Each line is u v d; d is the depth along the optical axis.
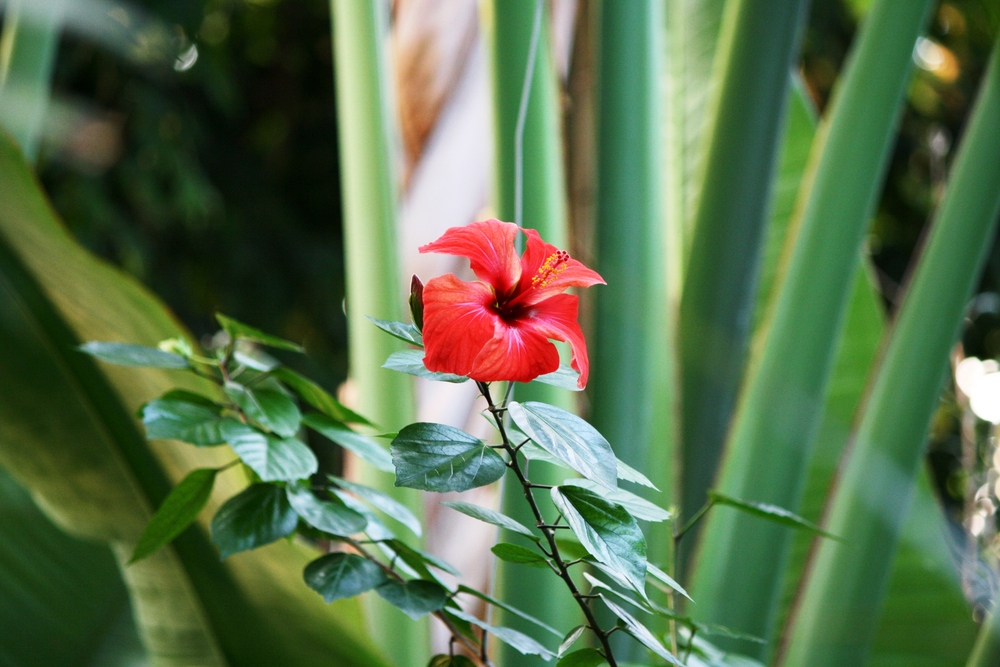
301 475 1.48
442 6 1.91
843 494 1.85
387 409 1.81
